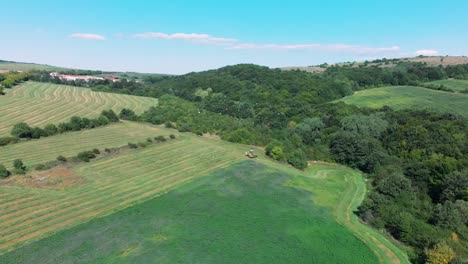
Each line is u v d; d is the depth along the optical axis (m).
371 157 94.62
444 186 68.88
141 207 63.03
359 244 56.59
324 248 54.66
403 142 96.56
